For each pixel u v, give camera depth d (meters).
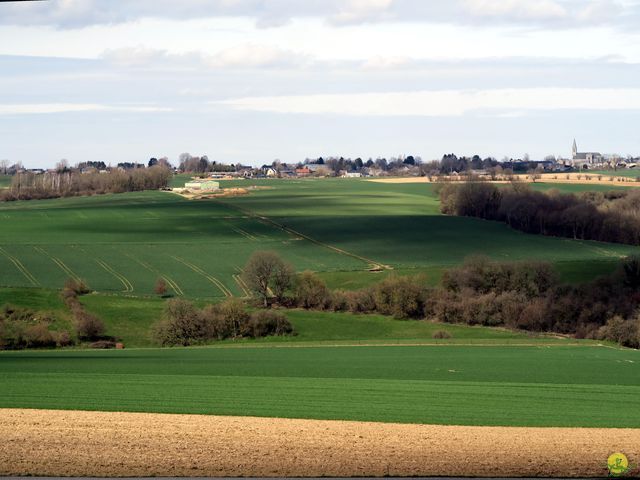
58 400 92.88
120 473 68.94
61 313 193.25
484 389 106.75
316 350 157.25
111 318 191.50
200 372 120.38
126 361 134.88
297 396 98.12
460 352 153.88
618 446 76.12
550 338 179.12
